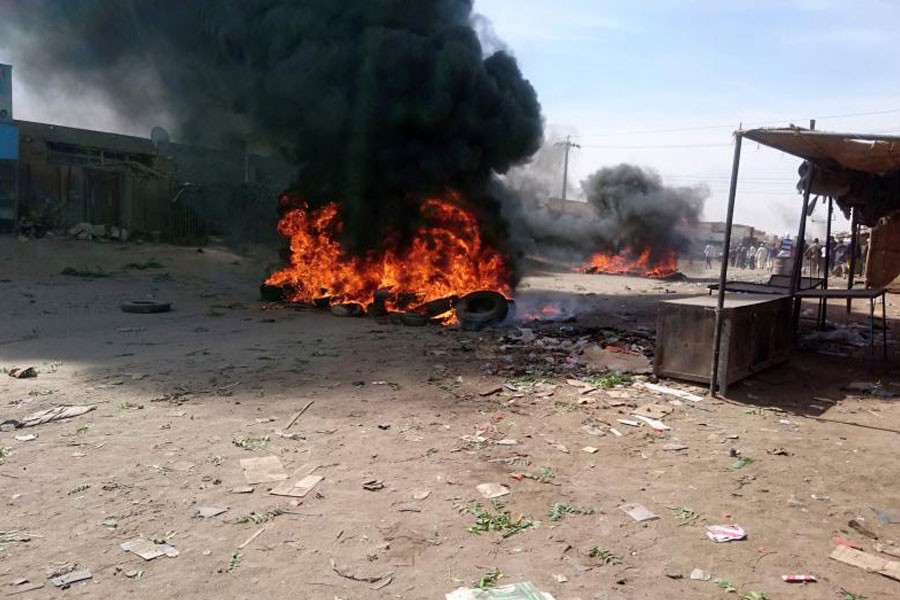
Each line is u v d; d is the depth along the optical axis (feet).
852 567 11.46
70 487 14.21
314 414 19.97
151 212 84.17
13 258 63.21
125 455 16.20
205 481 14.67
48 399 21.20
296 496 13.93
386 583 10.67
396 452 16.78
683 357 24.45
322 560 11.37
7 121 73.67
